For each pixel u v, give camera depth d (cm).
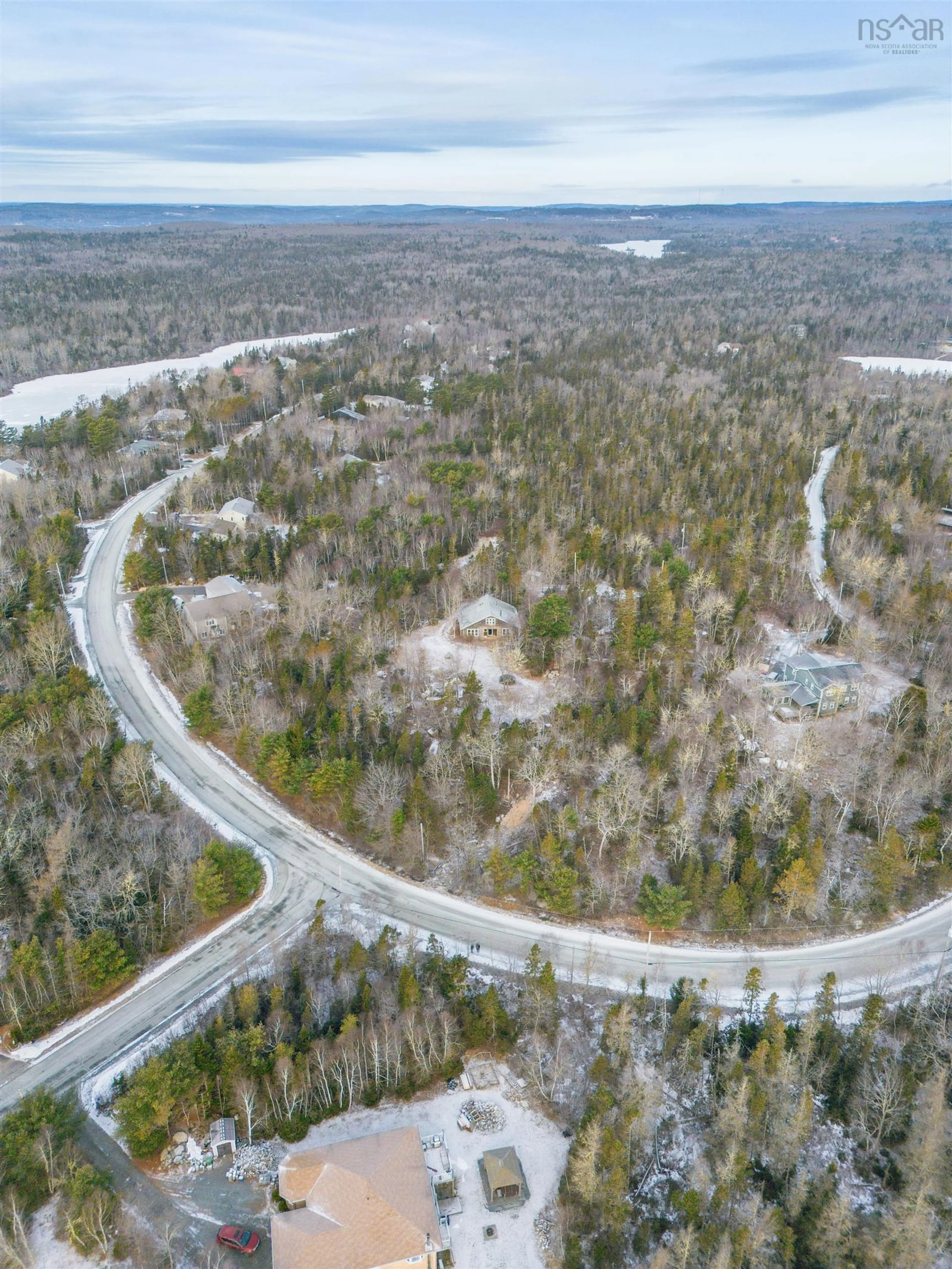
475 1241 5653
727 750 9700
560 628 11106
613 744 9581
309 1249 5238
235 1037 6581
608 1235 5641
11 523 14925
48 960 7125
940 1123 6031
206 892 7844
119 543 15500
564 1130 6412
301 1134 6306
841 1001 7425
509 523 14538
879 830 8825
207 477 16800
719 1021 7200
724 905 7925
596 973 7625
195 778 9856
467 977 7488
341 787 9006
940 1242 5581
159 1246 5575
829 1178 6056
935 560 13438
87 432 19350
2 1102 6431
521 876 8394
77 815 8462
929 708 9938
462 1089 6719
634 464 16700
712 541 13512
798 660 10969
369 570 13600
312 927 7819
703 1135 6469
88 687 10394
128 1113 6019
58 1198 5831
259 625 12256
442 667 11425
